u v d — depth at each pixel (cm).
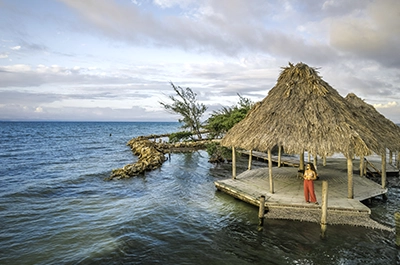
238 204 1309
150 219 1181
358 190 1280
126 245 934
